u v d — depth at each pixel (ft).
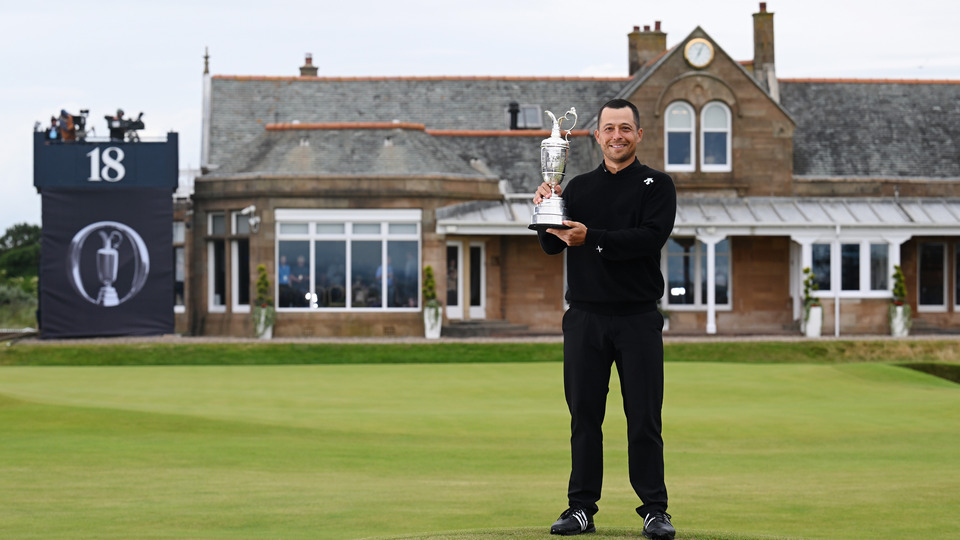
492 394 66.28
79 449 44.14
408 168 111.65
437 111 132.67
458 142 123.34
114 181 108.17
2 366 89.20
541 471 40.34
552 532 23.27
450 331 110.63
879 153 125.18
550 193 23.36
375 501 33.78
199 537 28.50
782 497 34.76
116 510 32.27
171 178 108.47
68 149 107.86
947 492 35.58
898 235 115.24
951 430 51.60
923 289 121.08
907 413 57.11
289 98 132.16
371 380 73.92
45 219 107.65
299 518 31.12
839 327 115.03
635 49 144.25
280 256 110.11
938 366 79.97
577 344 23.56
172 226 108.68
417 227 110.83
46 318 107.34
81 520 30.81
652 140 118.01
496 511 32.17
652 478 23.25
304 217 109.91
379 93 133.69
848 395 65.92
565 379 23.88
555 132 23.50
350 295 110.42
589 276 23.35
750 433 50.47
